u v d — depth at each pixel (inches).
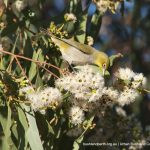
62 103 318.0
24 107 315.3
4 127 318.3
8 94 310.8
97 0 373.7
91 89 300.5
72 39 376.8
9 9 384.5
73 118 317.4
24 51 367.2
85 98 302.4
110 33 613.9
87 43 382.0
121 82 320.5
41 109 295.9
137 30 586.2
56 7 626.8
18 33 379.6
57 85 310.7
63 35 365.4
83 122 328.5
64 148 351.6
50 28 362.9
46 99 292.5
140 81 318.0
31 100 296.8
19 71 351.9
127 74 320.2
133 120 413.1
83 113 318.0
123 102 315.3
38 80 331.0
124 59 427.8
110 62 380.2
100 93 300.5
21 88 309.0
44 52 357.4
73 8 388.8
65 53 363.9
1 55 348.2
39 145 309.7
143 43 587.5
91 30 393.4
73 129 341.1
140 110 510.6
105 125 394.0
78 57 369.4
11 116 321.7
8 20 383.2
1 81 310.2
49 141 331.9
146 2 574.6
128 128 397.4
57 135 341.4
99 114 328.8
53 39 362.0
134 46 586.6
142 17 581.6
